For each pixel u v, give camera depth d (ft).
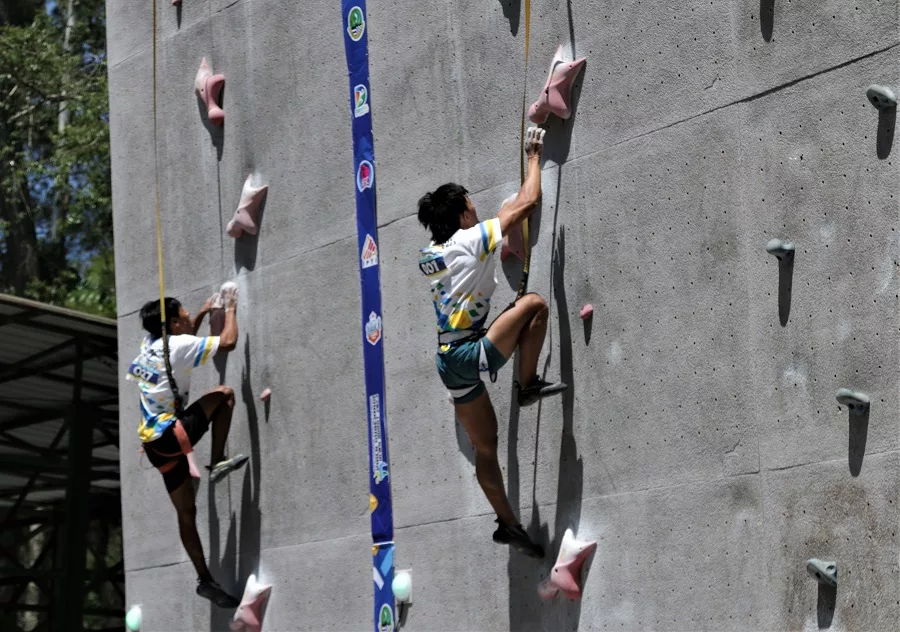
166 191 70.59
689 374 45.93
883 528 39.83
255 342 64.49
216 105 67.46
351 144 60.44
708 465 44.98
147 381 60.08
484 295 47.39
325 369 60.75
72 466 94.12
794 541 42.19
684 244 46.50
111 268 148.15
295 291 62.69
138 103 73.26
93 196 135.23
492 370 46.75
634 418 47.60
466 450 53.93
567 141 51.03
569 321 50.29
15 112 142.10
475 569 52.90
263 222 64.59
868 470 40.42
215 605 64.90
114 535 138.31
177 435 58.70
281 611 61.41
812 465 41.98
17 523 101.04
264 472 63.31
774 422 43.21
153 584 68.80
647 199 47.88
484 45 54.60
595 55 50.14
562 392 50.34
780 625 42.27
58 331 85.92
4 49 137.59
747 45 45.01
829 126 42.47
